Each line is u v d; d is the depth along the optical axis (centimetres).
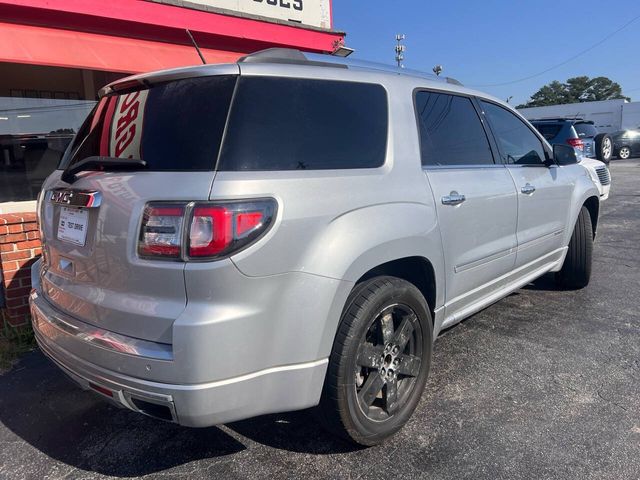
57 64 565
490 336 416
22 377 370
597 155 1267
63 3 579
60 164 308
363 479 251
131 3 638
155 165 224
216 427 300
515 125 412
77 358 238
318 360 234
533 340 407
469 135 353
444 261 305
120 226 220
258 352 216
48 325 261
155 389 208
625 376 347
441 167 313
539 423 294
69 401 336
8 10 553
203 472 261
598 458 263
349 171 254
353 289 254
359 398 259
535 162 428
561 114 4219
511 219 374
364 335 251
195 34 722
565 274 518
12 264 421
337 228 237
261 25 796
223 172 211
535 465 258
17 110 625
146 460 272
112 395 225
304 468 261
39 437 296
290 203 221
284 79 244
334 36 916
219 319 204
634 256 673
